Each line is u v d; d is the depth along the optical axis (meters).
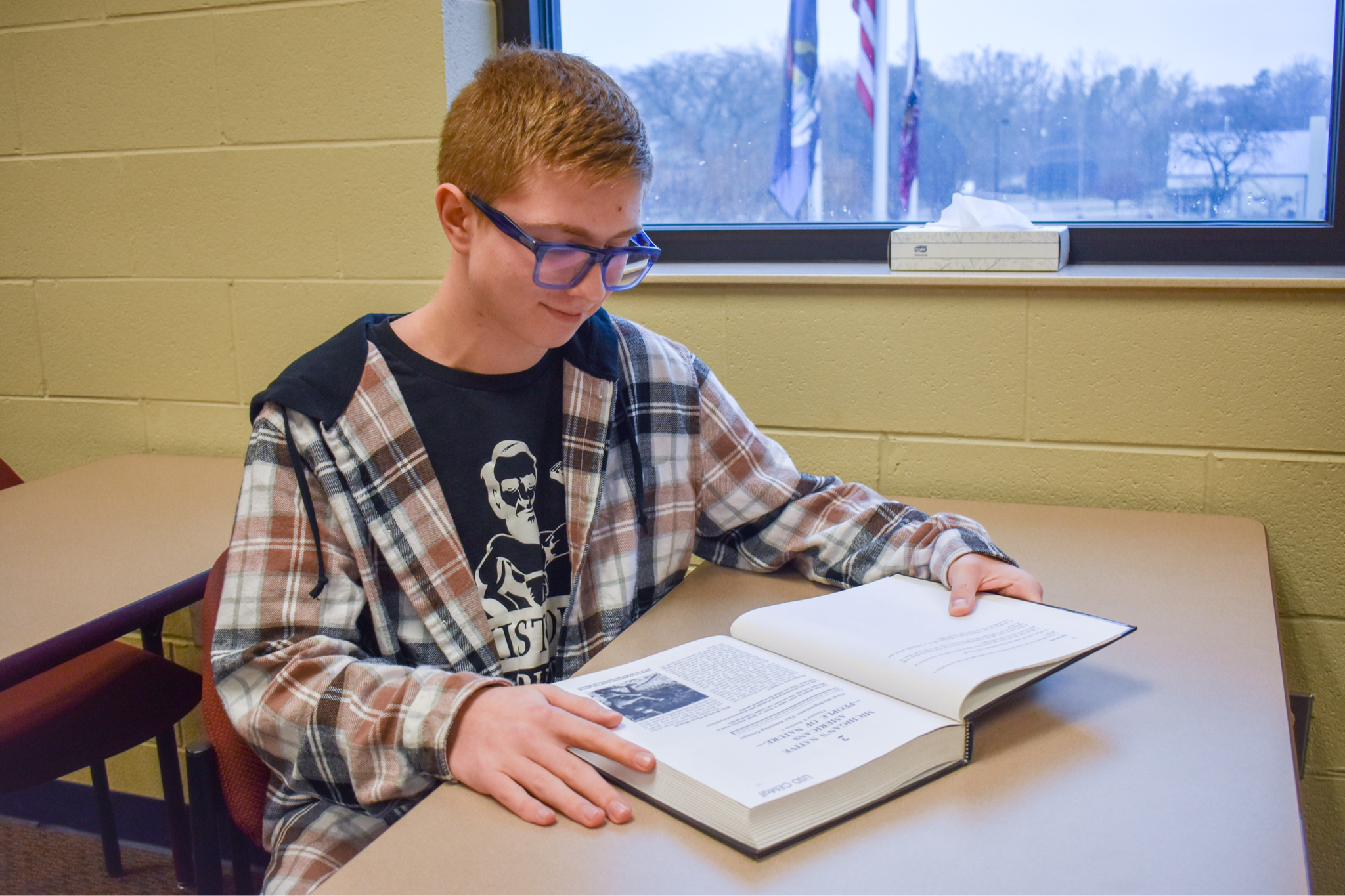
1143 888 0.60
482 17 1.75
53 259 1.95
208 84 1.77
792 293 1.59
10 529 1.49
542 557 1.08
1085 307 1.46
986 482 1.56
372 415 1.01
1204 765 0.75
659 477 1.18
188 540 1.43
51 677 1.51
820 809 0.68
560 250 0.89
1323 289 1.35
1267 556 1.24
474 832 0.69
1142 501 1.50
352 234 1.76
